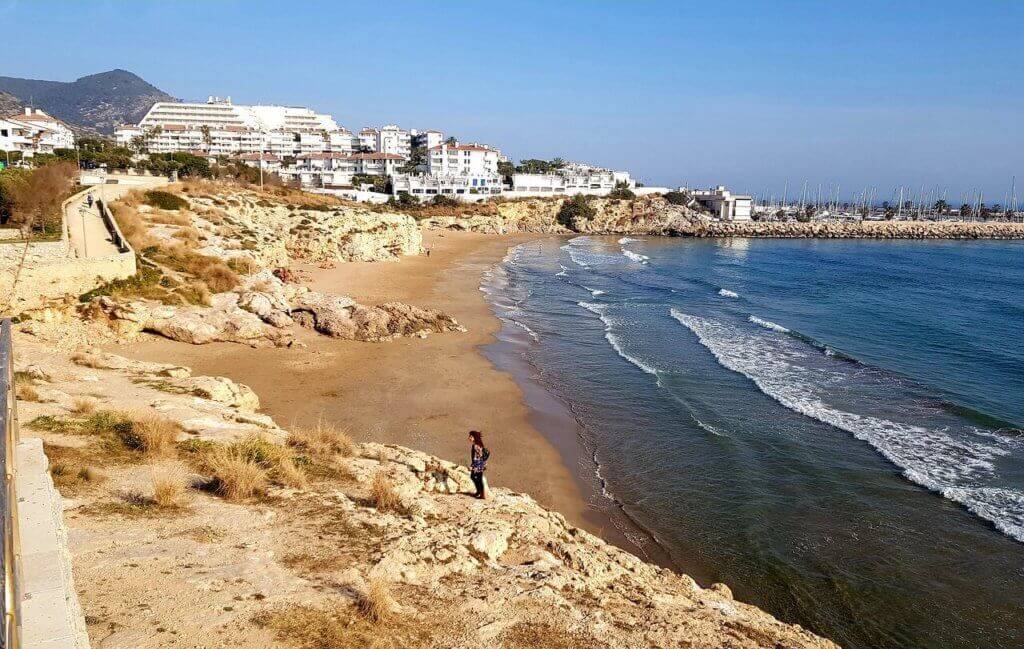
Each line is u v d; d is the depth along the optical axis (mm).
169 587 8875
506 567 11969
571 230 146250
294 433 17359
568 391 32031
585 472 23297
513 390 31656
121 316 32188
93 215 46281
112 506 11195
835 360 39125
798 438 26500
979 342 44625
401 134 189375
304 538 11172
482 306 52781
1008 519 20250
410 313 42750
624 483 22500
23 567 5980
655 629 10773
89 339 31203
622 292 64938
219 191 65375
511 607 10336
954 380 35562
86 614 7938
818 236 158625
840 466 23953
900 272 87625
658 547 18484
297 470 14297
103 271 33250
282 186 94125
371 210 87438
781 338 44969
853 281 77188
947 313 55906
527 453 24641
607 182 165875
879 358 39875
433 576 10859
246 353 33719
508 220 139375
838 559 18078
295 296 43469
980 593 16750
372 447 17891
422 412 28016
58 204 46156
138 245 40281
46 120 126688
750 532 19297
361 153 155125
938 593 16703
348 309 40812
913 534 19406
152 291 34844
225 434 16125
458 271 72188
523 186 155000
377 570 10414
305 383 30359
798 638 12336
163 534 10484
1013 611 16094
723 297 63062
